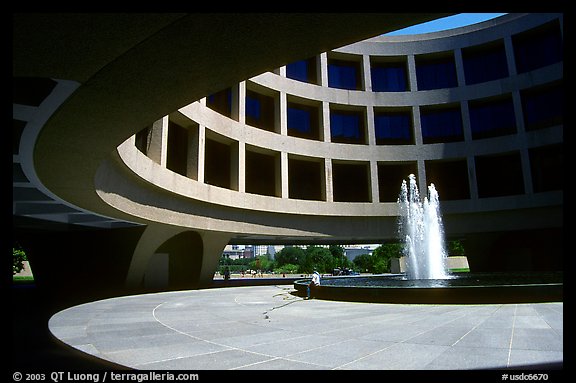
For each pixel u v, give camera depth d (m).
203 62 6.73
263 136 29.70
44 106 7.81
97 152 10.21
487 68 35.44
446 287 13.15
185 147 27.83
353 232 32.47
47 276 22.19
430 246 30.34
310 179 37.53
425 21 5.97
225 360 6.16
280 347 7.05
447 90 34.62
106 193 15.38
